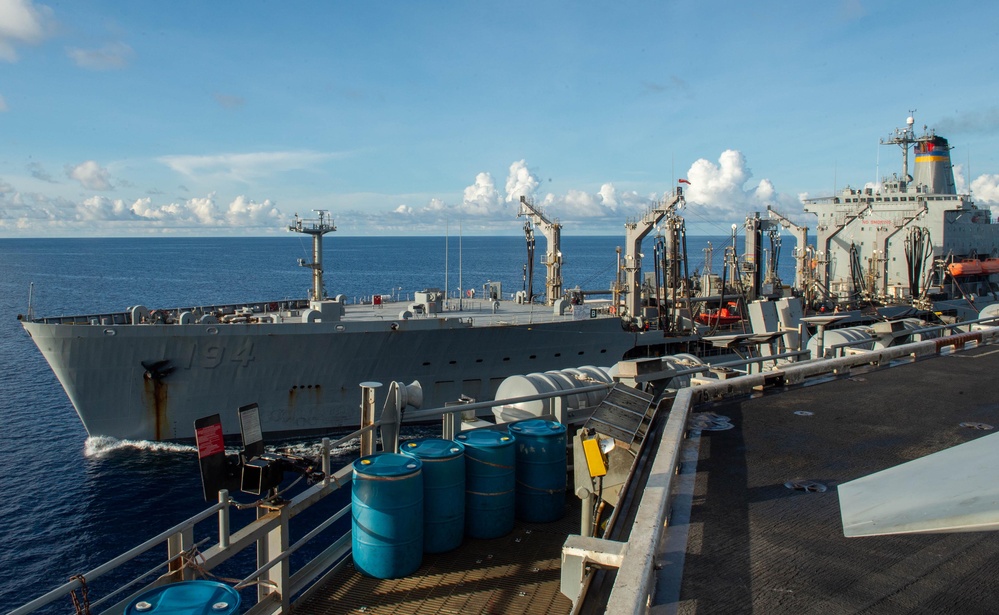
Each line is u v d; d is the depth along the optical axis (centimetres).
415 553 1016
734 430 1070
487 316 4000
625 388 1118
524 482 1209
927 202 5975
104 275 18275
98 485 2894
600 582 565
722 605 517
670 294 4859
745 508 732
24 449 3478
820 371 1547
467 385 3544
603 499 959
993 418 1152
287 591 907
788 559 603
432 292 4253
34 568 2331
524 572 1024
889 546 630
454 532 1084
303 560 2228
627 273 4481
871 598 529
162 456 3125
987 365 1722
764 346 2822
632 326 4212
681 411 972
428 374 3422
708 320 4775
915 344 1845
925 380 1519
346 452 3234
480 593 963
